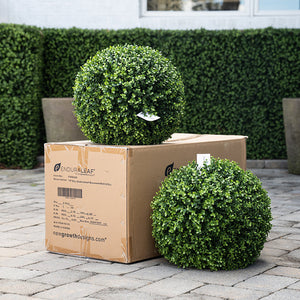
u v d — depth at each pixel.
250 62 10.10
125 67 4.39
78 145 4.49
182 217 4.01
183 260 4.16
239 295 3.59
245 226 4.11
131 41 10.30
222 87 10.19
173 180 4.24
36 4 11.15
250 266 4.28
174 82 4.57
